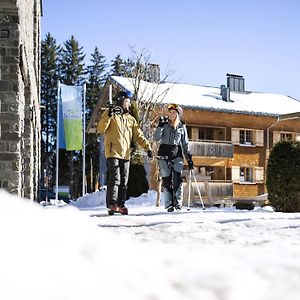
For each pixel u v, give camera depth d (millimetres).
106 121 7156
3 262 583
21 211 822
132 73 23938
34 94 14547
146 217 5621
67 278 582
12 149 7207
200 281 679
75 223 898
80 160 52281
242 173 32656
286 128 33875
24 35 8633
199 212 7754
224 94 33062
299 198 10398
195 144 29938
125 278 634
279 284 716
